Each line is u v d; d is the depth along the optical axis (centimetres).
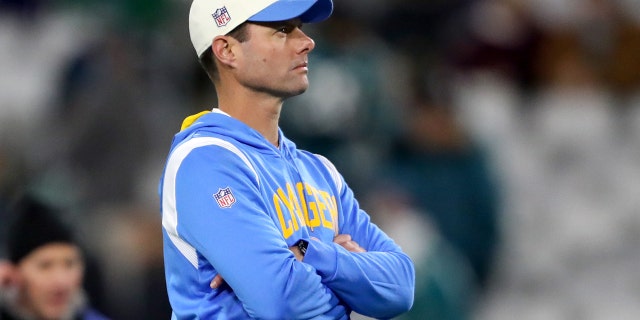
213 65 1376
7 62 3941
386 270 1362
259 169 1329
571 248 3609
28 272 1836
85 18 3984
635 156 3662
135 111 3456
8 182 3331
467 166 3412
